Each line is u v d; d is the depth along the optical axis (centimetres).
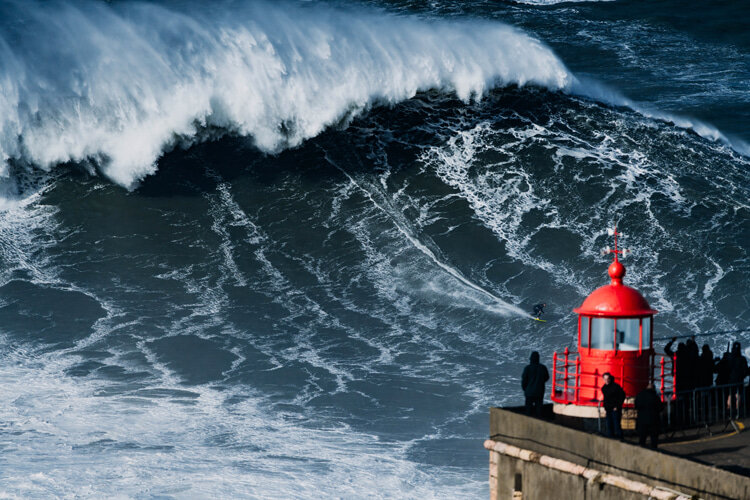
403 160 14312
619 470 4178
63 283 10938
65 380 8569
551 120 15750
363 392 8419
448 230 12456
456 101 15800
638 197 13488
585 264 11712
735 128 17375
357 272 11344
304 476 6744
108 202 12962
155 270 11312
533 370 4884
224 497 6375
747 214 13250
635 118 16188
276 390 8456
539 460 4519
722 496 3775
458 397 8350
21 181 13212
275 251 11856
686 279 11419
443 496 6481
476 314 10344
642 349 4766
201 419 7800
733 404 5303
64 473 6700
